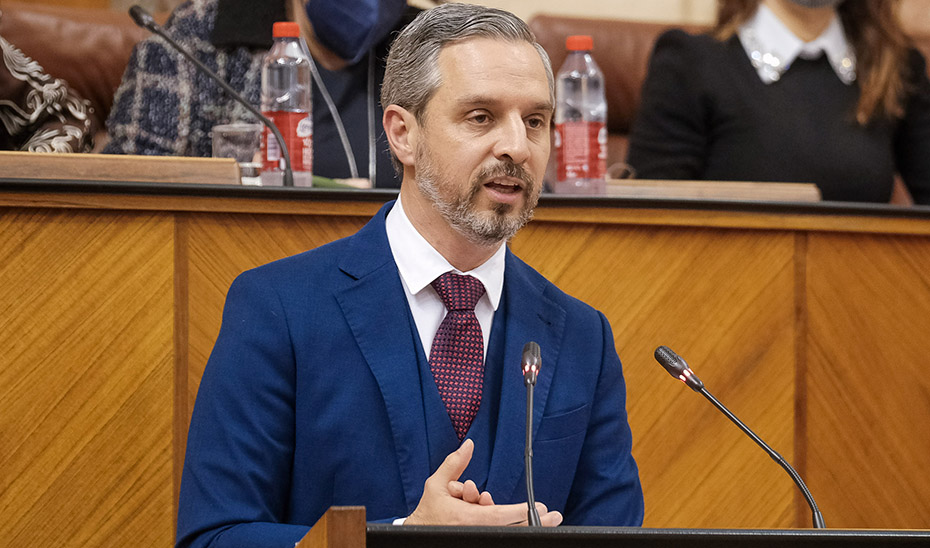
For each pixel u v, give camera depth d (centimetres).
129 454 564
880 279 666
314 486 482
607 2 1340
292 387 488
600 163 679
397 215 517
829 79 862
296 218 588
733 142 845
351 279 505
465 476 488
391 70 511
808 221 649
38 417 556
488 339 517
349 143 829
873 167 849
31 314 557
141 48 827
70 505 557
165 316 570
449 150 482
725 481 638
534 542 337
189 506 468
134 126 809
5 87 798
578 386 520
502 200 483
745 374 643
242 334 489
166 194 569
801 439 649
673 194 678
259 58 823
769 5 870
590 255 626
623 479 520
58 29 970
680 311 636
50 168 580
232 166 600
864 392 661
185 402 571
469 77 480
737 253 645
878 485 660
